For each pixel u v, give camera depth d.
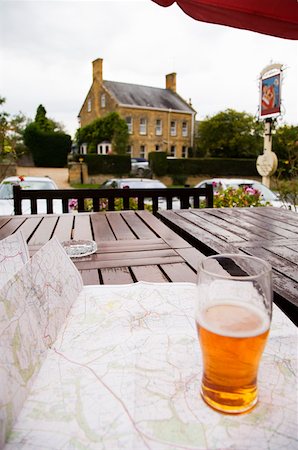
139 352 0.65
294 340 0.70
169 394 0.53
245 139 25.20
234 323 0.49
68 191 3.02
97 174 20.62
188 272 1.19
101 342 0.69
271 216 2.65
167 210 2.97
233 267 0.60
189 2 1.95
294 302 1.04
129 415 0.49
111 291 0.95
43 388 0.55
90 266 1.26
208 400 0.51
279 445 0.44
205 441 0.45
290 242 1.81
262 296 0.52
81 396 0.53
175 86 31.81
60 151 25.19
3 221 2.23
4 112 6.98
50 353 0.64
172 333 0.72
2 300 0.55
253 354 0.48
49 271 0.78
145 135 28.16
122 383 0.56
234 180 6.53
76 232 1.91
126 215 2.50
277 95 5.89
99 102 29.20
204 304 0.53
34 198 2.98
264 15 2.04
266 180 6.26
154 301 0.89
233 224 2.33
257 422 0.48
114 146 24.42
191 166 22.09
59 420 0.48
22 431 0.46
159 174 21.33
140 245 1.60
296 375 0.58
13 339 0.54
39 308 0.67
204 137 26.94
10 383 0.49
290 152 6.14
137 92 29.56
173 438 0.45
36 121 27.88
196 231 2.10
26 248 0.92
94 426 0.47
